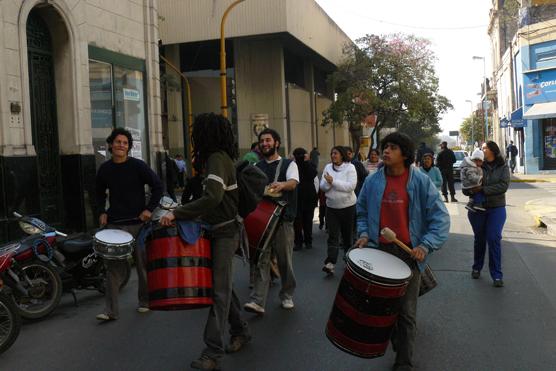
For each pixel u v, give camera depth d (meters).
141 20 13.56
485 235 7.93
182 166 26.67
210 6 28.48
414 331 4.42
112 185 6.62
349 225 8.37
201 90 31.06
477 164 7.79
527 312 6.38
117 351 5.40
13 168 9.48
